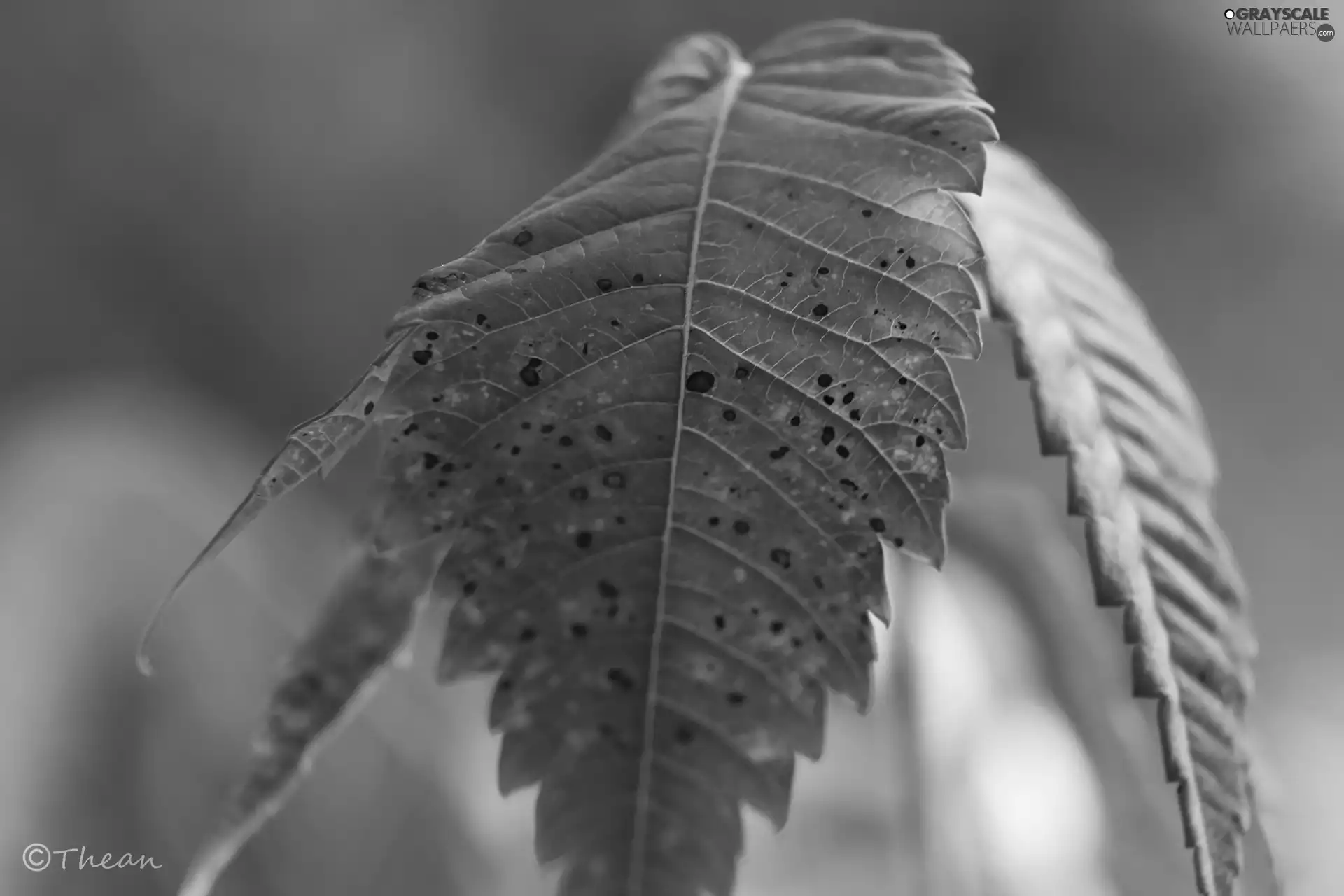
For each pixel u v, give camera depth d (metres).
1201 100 1.62
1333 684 1.23
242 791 0.31
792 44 0.31
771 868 0.53
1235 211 1.61
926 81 0.30
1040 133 1.68
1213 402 1.54
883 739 0.52
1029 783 0.48
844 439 0.29
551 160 1.76
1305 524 1.45
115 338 1.55
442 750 0.56
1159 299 1.61
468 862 0.52
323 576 0.61
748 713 0.29
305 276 1.64
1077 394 0.31
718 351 0.29
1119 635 0.37
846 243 0.29
